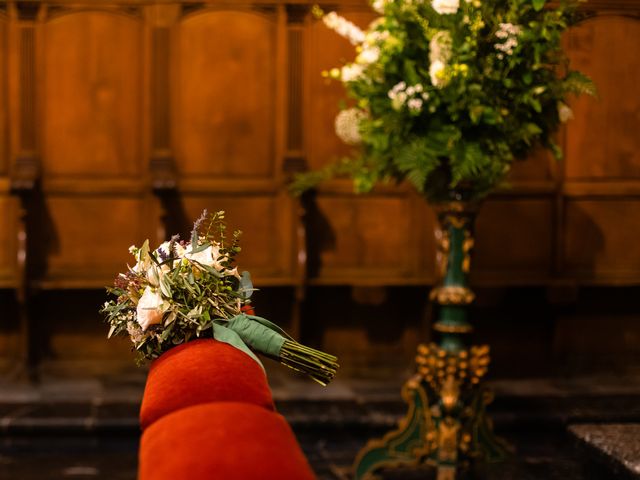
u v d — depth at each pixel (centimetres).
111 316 240
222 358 207
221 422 171
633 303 645
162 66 614
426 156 402
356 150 620
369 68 424
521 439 534
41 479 466
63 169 614
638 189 632
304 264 607
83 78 612
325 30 618
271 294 631
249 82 620
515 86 402
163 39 613
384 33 423
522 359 643
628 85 626
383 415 536
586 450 328
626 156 632
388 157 432
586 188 631
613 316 645
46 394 575
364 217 629
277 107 623
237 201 625
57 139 613
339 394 583
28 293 598
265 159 625
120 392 582
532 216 632
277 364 622
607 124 629
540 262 635
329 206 628
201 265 238
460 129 410
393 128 414
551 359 643
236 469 156
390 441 449
